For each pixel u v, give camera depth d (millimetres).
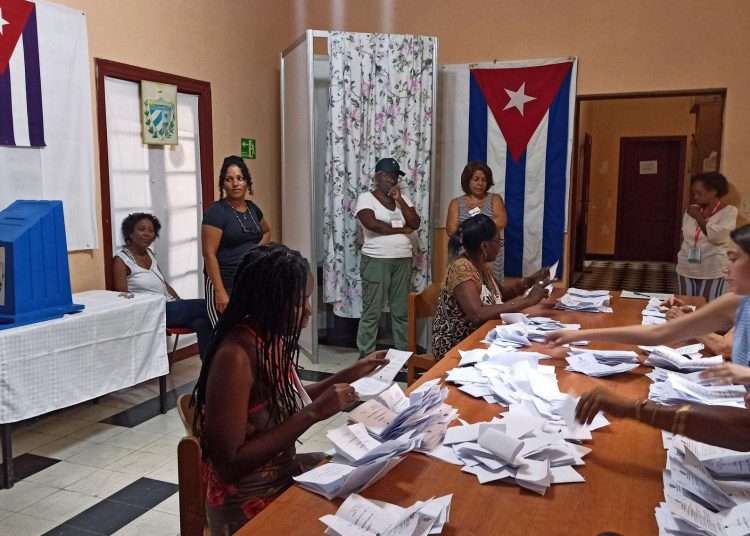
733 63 4578
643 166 10359
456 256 2881
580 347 2303
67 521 2441
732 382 1569
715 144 6008
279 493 1513
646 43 4754
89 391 3043
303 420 1442
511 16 5066
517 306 2756
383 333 5395
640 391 1822
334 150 4723
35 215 2910
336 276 4840
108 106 3920
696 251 4633
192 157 4680
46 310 2908
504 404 1719
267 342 1479
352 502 1174
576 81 4895
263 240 4055
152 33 4184
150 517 2477
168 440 3217
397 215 4496
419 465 1357
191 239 4727
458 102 5180
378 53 4707
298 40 4836
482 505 1190
